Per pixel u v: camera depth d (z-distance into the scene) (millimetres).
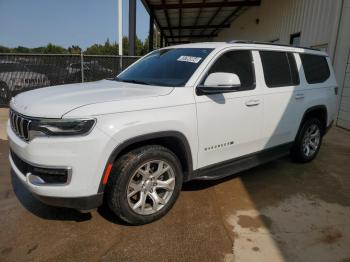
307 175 4699
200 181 4312
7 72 9727
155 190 3162
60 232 2998
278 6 14031
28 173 2723
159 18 21875
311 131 5152
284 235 3064
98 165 2658
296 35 12062
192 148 3297
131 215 2980
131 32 11805
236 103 3639
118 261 2617
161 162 3096
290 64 4539
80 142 2564
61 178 2639
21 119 2805
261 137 4094
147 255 2703
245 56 3914
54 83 10008
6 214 3291
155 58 4176
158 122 2936
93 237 2932
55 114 2590
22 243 2816
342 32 8547
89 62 10016
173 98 3113
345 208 3676
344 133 7879
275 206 3664
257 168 4945
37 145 2584
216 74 3227
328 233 3129
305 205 3719
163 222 3215
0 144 5910
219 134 3531
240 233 3072
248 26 19469
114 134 2678
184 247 2822
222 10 19328
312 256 2764
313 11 10414
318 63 5172
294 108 4516
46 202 2742
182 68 3572
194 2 16266
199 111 3281
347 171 4926
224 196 3877
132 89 3318
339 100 8711
